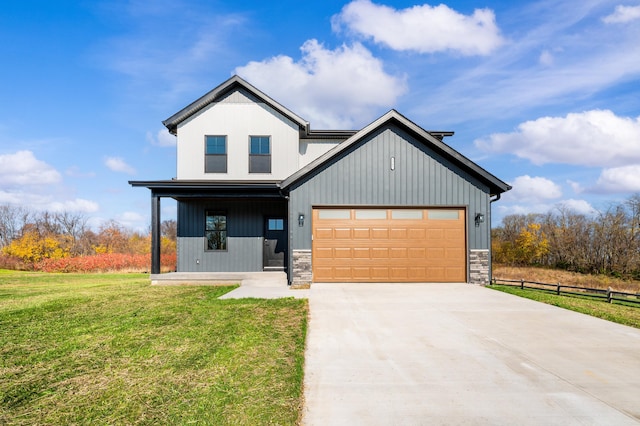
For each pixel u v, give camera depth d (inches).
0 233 1438.2
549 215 1147.9
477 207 446.9
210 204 539.8
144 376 167.2
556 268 1094.4
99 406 139.3
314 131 573.6
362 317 275.6
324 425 124.3
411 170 446.3
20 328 255.0
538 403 140.5
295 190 440.8
